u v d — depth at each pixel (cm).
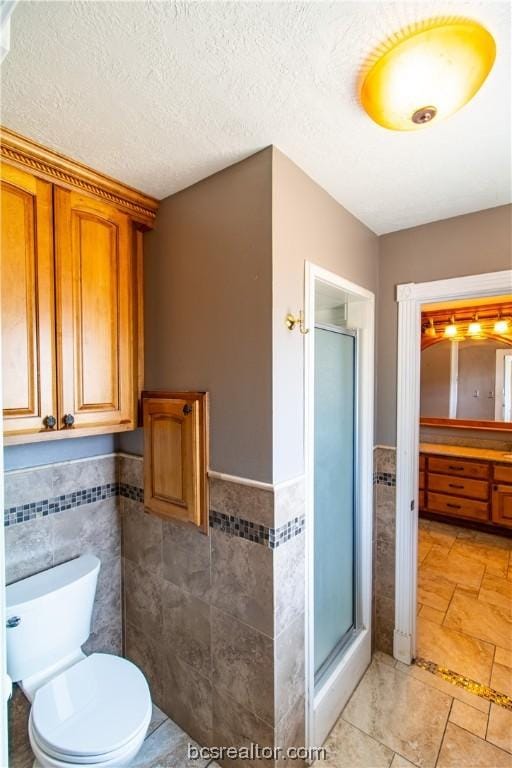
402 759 145
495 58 88
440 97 92
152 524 168
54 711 124
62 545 164
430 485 385
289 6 77
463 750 148
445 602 247
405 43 83
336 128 116
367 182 148
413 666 192
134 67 92
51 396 133
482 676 186
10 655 133
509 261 167
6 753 54
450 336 418
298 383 137
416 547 198
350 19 80
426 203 165
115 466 183
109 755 114
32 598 138
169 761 146
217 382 141
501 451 381
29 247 127
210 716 147
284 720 132
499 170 140
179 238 154
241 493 134
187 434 147
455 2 78
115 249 153
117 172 141
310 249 144
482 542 338
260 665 130
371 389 195
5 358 122
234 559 137
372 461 197
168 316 159
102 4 76
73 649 151
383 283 201
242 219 132
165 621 164
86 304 144
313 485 154
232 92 101
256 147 125
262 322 127
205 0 75
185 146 125
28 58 89
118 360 156
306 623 142
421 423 432
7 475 148
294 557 135
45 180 130
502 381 390
